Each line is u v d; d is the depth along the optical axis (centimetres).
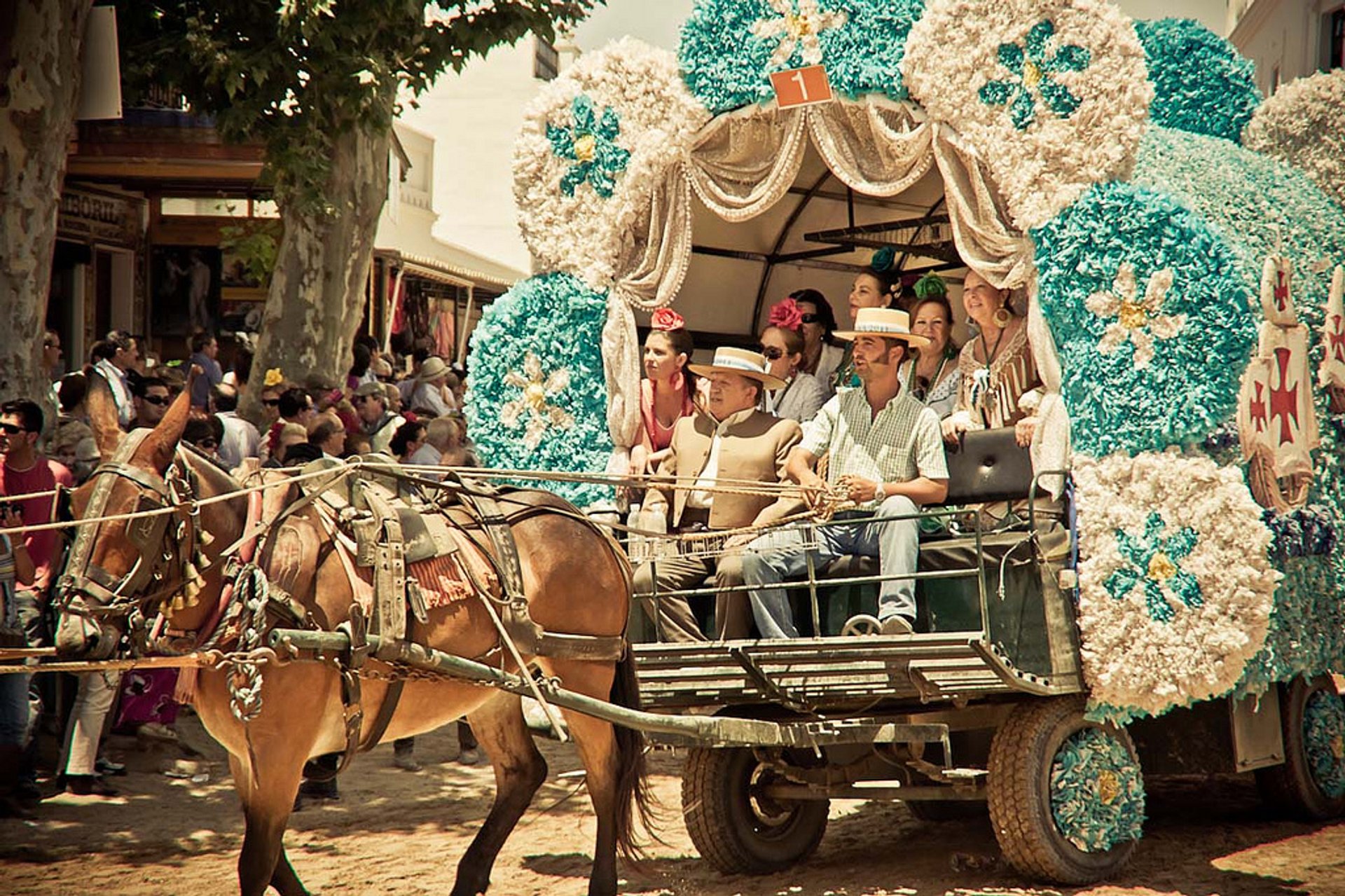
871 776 827
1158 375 741
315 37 1349
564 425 921
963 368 878
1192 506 739
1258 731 844
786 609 785
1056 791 747
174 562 598
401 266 2486
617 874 818
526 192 927
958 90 793
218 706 617
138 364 1658
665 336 920
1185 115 993
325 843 888
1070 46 768
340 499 657
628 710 699
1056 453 767
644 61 900
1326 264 880
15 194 1156
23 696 938
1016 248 789
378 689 660
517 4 1473
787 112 863
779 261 1128
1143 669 734
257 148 2055
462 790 1048
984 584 702
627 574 770
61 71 1179
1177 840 857
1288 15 1773
